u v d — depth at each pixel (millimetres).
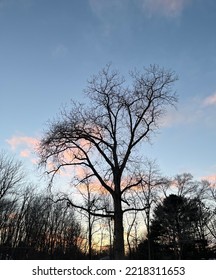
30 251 62469
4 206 55156
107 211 25219
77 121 26391
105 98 27484
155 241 65000
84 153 26266
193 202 63656
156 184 28781
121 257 23547
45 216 69000
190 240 60688
